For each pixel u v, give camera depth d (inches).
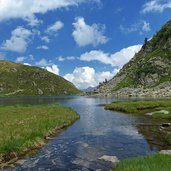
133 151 1100.5
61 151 1111.6
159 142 1264.8
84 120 2192.4
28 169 872.9
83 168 880.3
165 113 2379.4
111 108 3383.4
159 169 717.3
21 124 1537.9
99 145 1224.8
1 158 946.7
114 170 818.8
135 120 2128.4
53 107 3073.3
